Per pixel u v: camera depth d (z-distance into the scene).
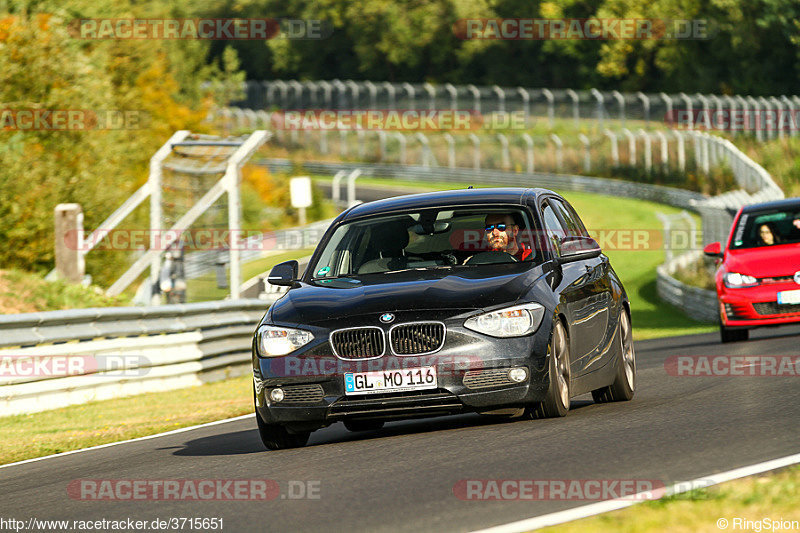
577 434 25.02
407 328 26.30
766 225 58.28
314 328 26.75
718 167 182.88
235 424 36.81
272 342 27.06
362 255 29.84
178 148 87.31
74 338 47.72
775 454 21.23
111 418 42.47
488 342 26.23
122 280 82.69
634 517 16.27
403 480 21.23
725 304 55.47
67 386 47.34
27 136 98.75
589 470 20.58
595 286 31.23
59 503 23.05
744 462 20.59
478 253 29.27
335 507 19.41
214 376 58.50
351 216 31.23
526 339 26.48
